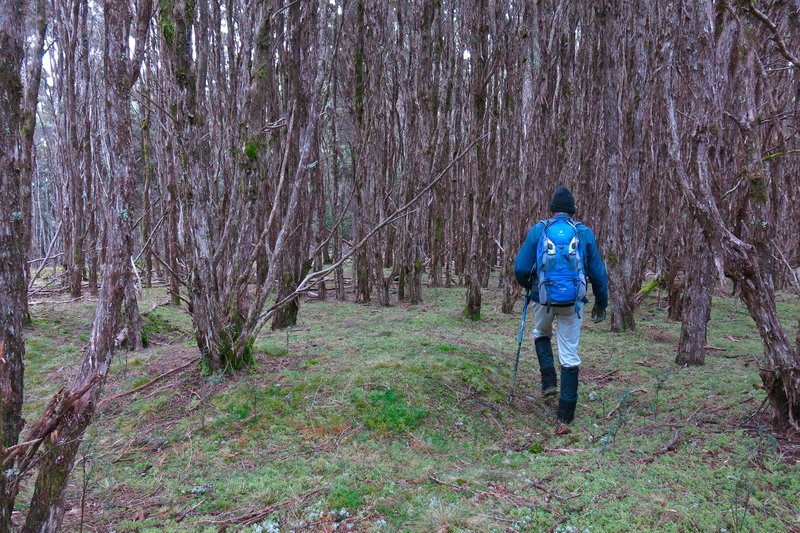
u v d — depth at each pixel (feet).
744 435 10.24
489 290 34.76
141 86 19.07
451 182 40.34
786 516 7.36
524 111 32.01
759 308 10.27
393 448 10.15
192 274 12.50
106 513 7.96
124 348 17.63
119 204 6.55
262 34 12.98
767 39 12.09
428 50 24.00
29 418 11.99
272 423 10.84
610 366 16.38
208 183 13.26
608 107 20.94
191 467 9.41
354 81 27.09
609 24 20.58
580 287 11.74
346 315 25.16
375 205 28.09
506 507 7.98
